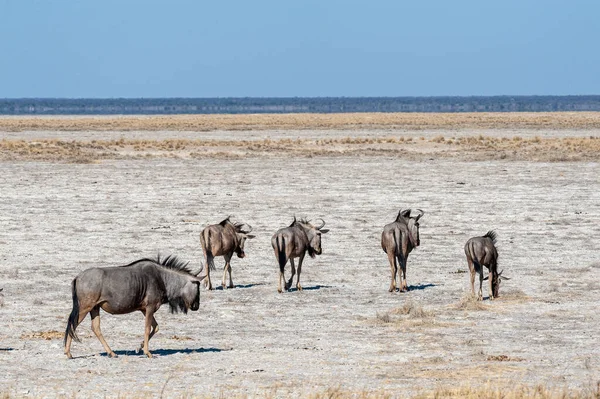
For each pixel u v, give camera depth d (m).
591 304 63.53
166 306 63.34
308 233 70.00
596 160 197.38
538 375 42.91
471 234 101.06
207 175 170.50
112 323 56.81
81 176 167.12
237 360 46.16
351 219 112.81
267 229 103.75
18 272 75.88
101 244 92.31
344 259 85.31
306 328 55.59
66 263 80.56
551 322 57.12
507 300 65.19
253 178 165.38
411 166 188.75
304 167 187.38
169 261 46.66
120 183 155.88
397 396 38.09
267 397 37.75
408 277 75.88
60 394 38.75
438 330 54.69
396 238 68.19
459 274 77.25
